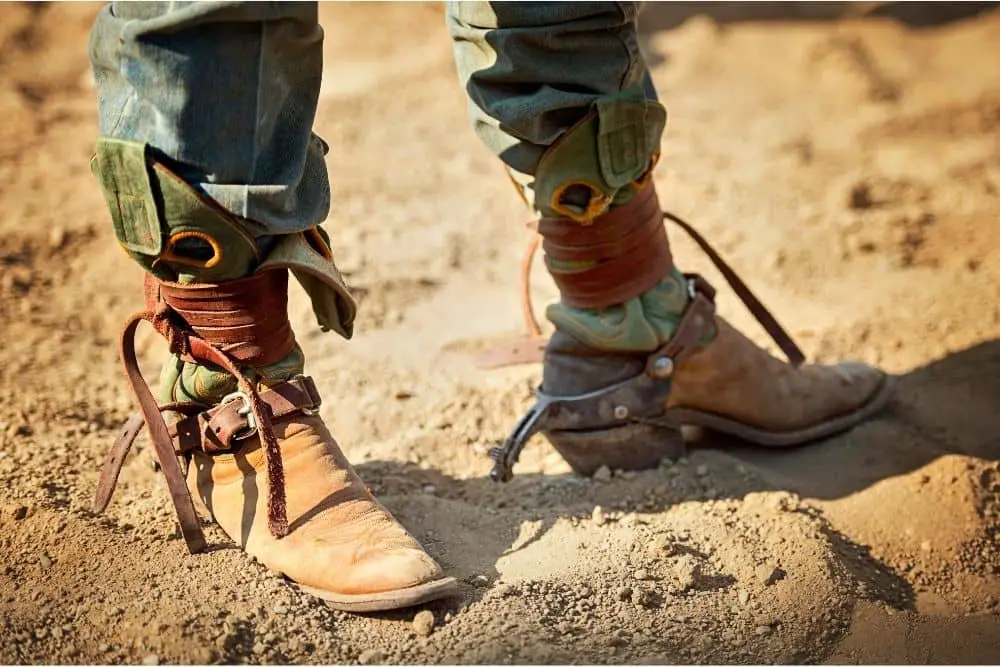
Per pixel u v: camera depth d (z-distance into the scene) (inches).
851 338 145.9
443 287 163.2
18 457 114.0
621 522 106.7
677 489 112.0
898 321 150.3
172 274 90.4
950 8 316.5
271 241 90.0
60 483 110.0
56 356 141.9
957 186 196.9
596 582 96.7
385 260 169.3
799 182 201.2
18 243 172.1
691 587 96.9
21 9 281.4
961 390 132.3
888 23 303.6
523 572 98.1
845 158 214.7
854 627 96.3
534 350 137.3
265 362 94.2
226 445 95.1
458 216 186.5
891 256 170.9
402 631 89.8
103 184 86.3
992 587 104.3
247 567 95.0
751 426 118.8
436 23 285.9
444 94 244.2
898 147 219.6
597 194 102.1
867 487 115.6
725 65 272.8
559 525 106.1
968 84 255.0
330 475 95.7
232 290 90.0
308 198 90.2
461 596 93.9
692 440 124.4
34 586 92.2
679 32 298.4
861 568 104.6
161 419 94.3
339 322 99.1
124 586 92.0
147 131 83.8
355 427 127.1
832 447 122.8
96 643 86.2
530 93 99.7
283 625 88.9
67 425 123.4
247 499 96.3
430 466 120.0
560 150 99.7
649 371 112.1
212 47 81.1
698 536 103.7
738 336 116.6
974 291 157.6
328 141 217.3
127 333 94.5
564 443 114.9
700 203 191.0
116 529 101.0
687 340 112.5
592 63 98.3
